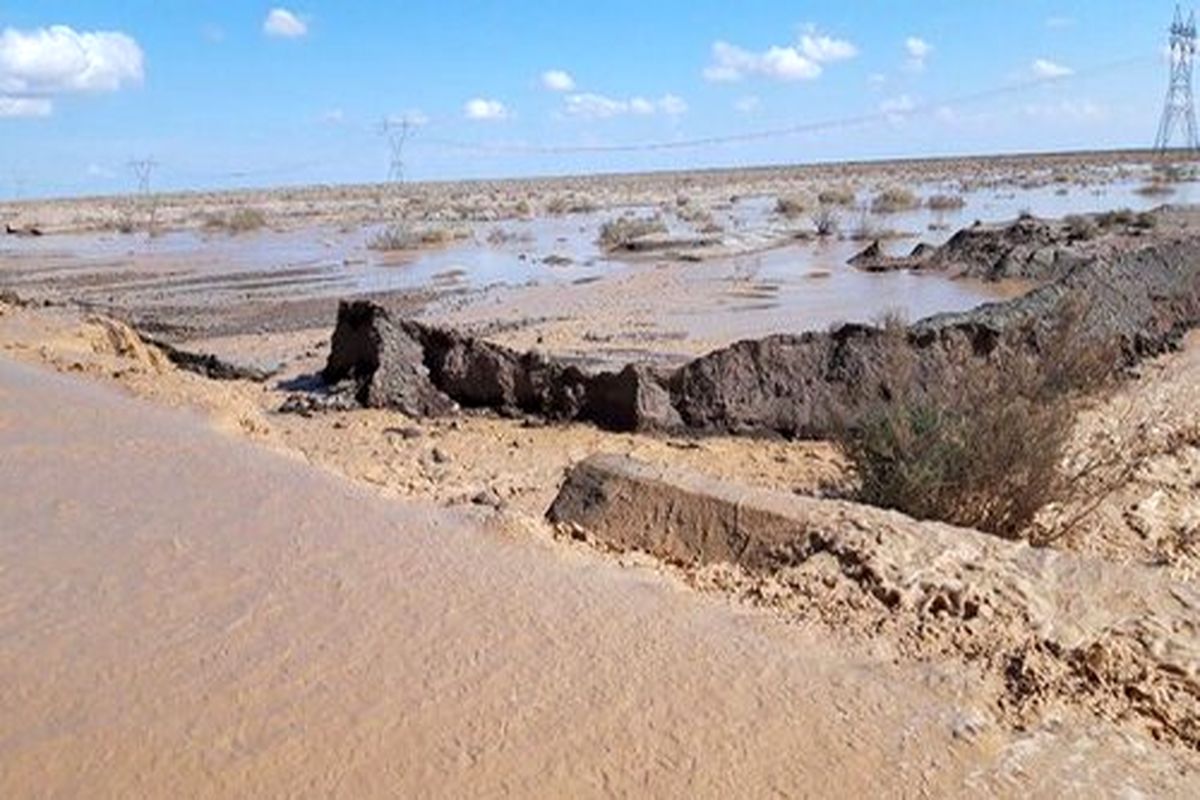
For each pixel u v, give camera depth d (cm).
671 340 1939
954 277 2753
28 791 363
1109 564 573
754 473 1108
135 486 715
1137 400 1341
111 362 1330
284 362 1811
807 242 3869
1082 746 396
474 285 2889
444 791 362
